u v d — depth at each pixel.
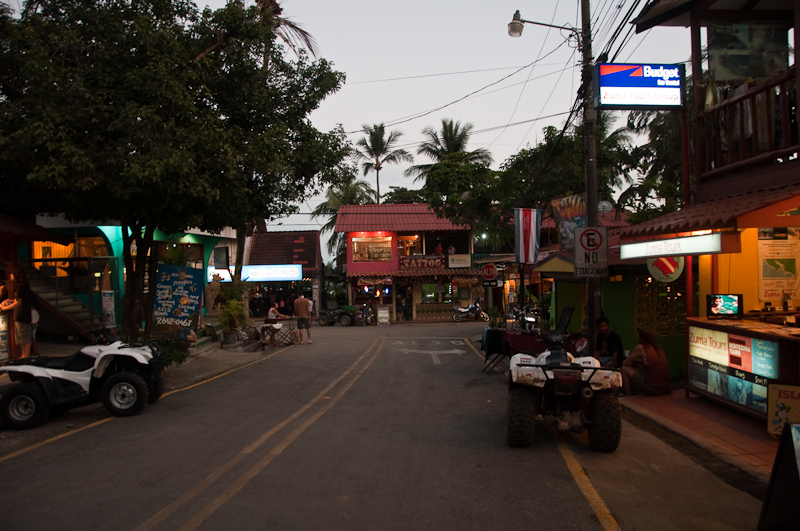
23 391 7.54
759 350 7.08
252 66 11.67
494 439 6.88
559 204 14.92
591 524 4.36
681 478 5.45
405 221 35.75
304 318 20.83
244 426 7.55
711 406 8.17
